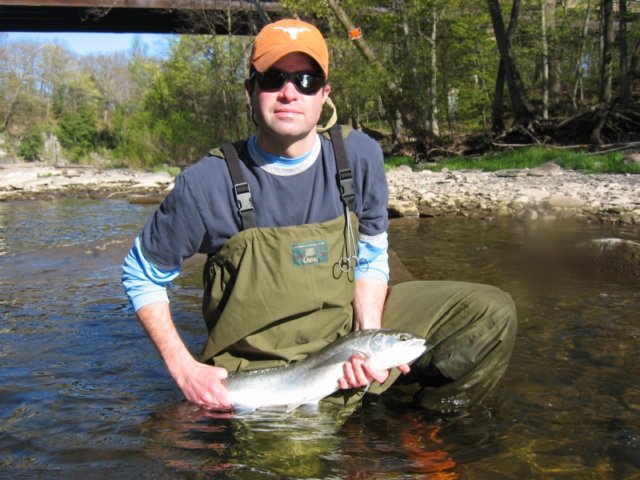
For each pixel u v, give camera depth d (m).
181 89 19.02
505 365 1.63
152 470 1.33
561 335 2.19
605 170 8.32
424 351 1.56
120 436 1.49
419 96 13.09
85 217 6.50
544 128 12.08
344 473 1.31
